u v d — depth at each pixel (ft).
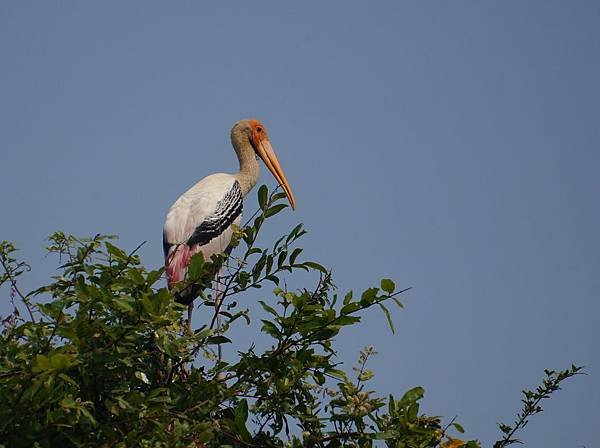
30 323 32.17
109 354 30.73
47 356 30.04
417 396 33.32
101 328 30.86
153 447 29.35
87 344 30.94
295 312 33.01
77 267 33.68
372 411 32.81
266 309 33.17
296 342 33.68
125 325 31.19
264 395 33.83
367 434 32.60
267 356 33.91
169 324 31.63
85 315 31.12
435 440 32.68
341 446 33.22
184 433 29.81
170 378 33.94
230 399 33.58
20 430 29.17
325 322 33.06
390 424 32.81
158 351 33.17
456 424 32.65
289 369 33.58
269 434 33.71
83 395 31.50
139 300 30.99
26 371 28.63
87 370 30.91
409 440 32.35
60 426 29.60
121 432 30.89
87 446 30.09
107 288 31.63
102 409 31.73
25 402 28.66
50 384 28.60
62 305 31.71
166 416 31.04
